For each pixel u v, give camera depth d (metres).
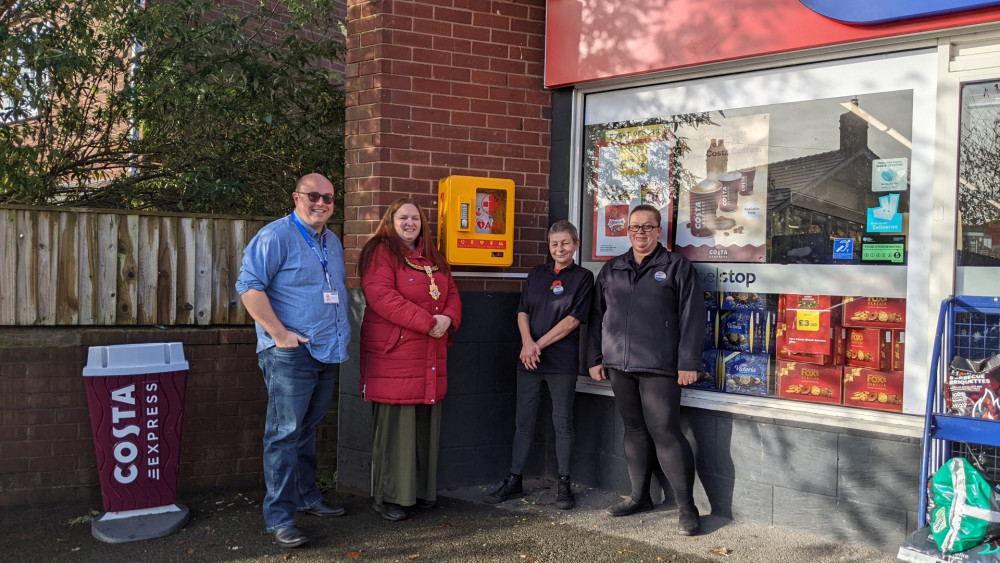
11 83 5.74
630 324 4.64
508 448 5.54
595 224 5.54
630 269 4.72
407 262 4.64
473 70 5.44
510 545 4.33
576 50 5.44
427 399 4.64
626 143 5.39
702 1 4.89
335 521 4.75
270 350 4.34
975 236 4.16
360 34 5.34
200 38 6.50
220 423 5.39
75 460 5.00
